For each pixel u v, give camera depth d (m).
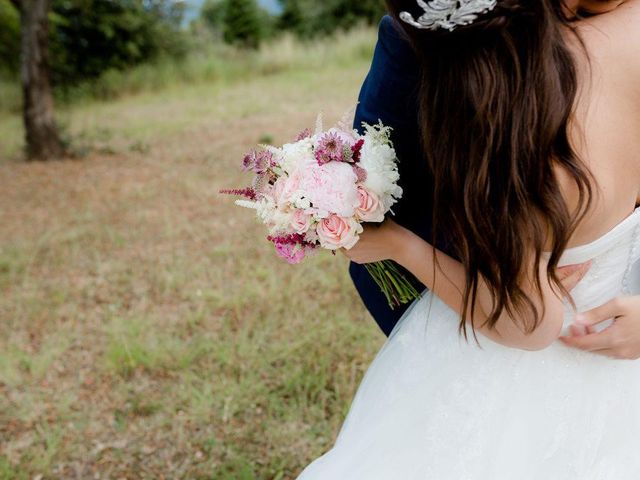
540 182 0.93
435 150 1.01
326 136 1.12
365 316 3.55
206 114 10.27
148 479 2.61
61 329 3.76
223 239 4.89
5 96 12.86
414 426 1.31
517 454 1.25
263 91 11.82
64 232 5.29
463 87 0.94
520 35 0.91
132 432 2.87
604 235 1.09
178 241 4.93
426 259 1.17
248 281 4.08
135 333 3.56
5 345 3.63
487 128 0.93
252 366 3.16
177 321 3.73
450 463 1.27
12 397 3.17
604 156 1.01
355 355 3.15
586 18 1.05
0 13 12.94
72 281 4.37
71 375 3.32
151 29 15.58
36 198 6.36
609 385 1.29
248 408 2.90
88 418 2.98
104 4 14.77
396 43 1.19
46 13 7.98
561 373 1.25
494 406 1.26
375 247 1.20
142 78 13.92
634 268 1.28
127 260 4.64
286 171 1.15
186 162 7.35
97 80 14.31
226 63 14.41
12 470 2.69
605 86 1.00
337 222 1.10
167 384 3.16
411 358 1.36
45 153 8.09
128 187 6.49
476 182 0.95
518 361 1.26
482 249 0.98
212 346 3.37
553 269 1.01
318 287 3.92
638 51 1.00
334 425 2.73
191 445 2.75
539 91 0.91
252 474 2.48
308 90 11.29
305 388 2.95
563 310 1.14
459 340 1.30
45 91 8.11
